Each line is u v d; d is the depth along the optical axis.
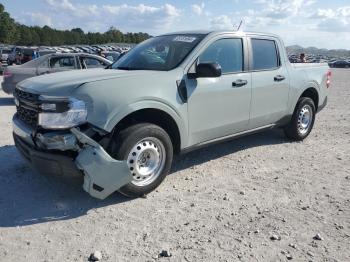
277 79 6.10
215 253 3.32
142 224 3.82
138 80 4.33
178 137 4.76
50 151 4.02
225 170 5.43
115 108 4.01
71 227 3.74
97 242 3.48
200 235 3.62
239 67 5.52
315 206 4.29
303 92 6.96
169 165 4.60
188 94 4.70
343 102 13.05
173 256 3.27
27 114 4.35
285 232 3.69
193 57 4.88
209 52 5.09
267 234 3.65
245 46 5.63
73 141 3.90
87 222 3.85
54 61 12.09
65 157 3.90
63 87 4.01
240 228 3.76
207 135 5.14
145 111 4.43
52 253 3.30
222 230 3.72
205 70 4.61
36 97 4.06
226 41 5.36
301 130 7.02
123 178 4.06
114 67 5.37
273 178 5.15
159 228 3.74
